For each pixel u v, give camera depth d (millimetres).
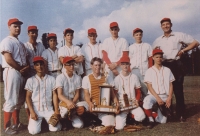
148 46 4094
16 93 3557
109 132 3373
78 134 3363
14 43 3596
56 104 3588
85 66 4133
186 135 3230
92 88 3641
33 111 3469
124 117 3576
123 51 4090
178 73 3967
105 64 4062
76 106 3525
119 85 3785
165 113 3730
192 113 4164
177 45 4000
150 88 3771
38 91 3576
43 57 3928
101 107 3529
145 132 3381
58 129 3508
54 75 3951
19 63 3629
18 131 3561
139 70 4098
